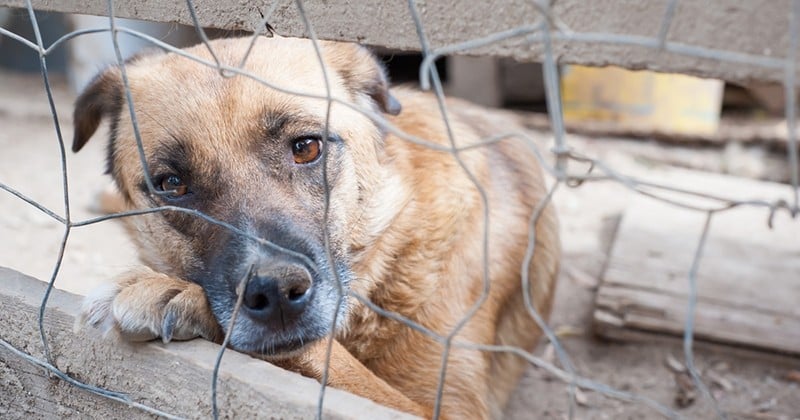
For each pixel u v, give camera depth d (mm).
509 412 958
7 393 741
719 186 1458
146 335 667
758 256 1146
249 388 628
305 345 726
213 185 764
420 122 867
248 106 761
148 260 862
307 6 609
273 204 742
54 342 701
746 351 1007
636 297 1065
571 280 1197
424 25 573
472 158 866
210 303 722
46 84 648
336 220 774
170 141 773
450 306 834
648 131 1741
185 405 658
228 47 816
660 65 518
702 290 1078
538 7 487
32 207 1288
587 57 533
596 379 1006
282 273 688
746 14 496
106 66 903
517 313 965
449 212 834
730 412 932
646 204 1342
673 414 500
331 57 823
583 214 1407
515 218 919
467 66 1892
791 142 464
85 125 921
